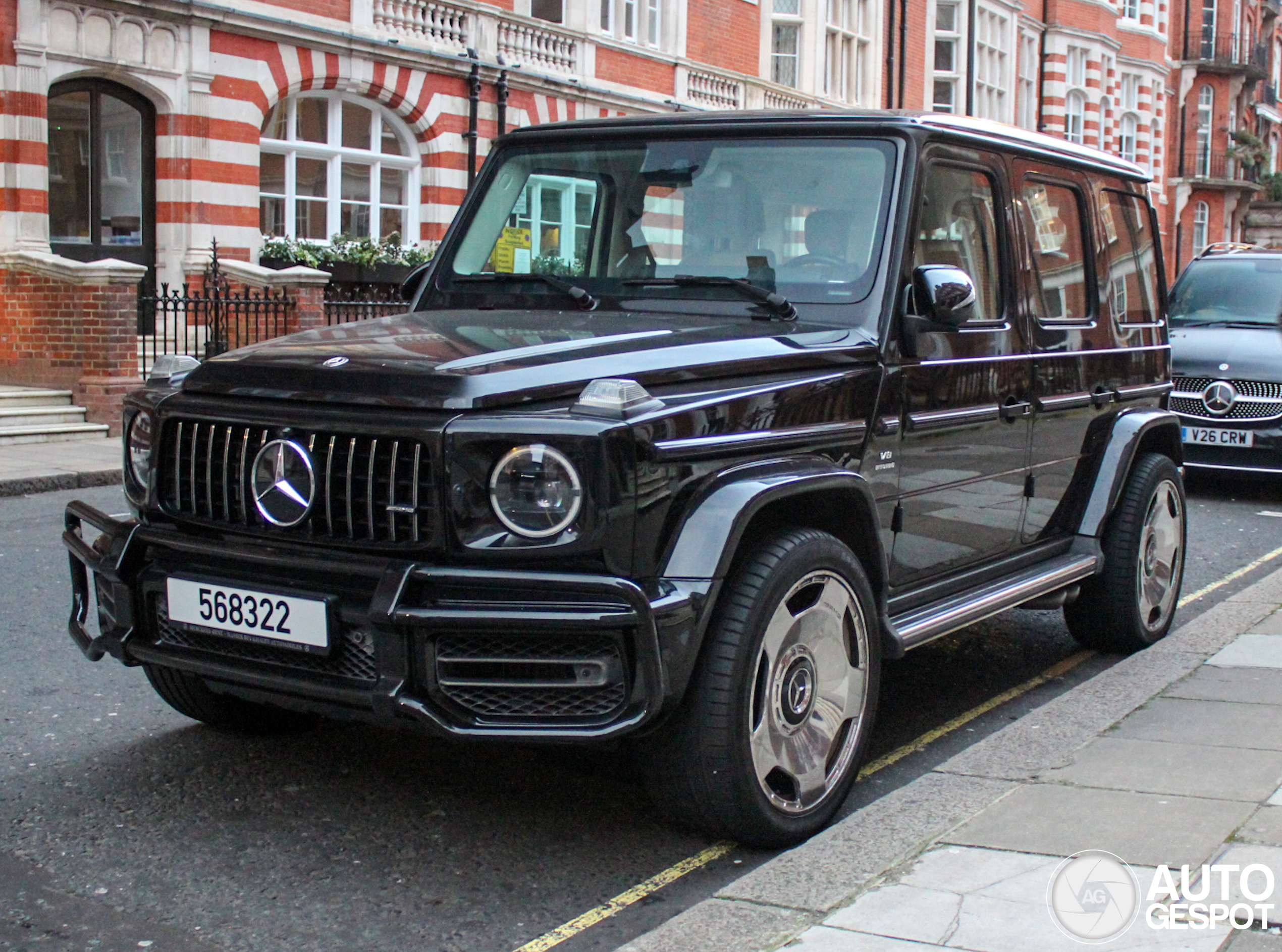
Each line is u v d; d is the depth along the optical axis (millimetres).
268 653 3688
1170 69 50750
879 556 4184
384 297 19969
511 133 5211
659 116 5020
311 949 3328
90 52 16250
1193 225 53375
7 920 3459
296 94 19172
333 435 3576
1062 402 5492
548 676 3400
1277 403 11539
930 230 4621
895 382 4359
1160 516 6250
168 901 3584
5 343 15445
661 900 3605
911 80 34250
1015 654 6324
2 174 15539
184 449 3881
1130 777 4219
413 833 4031
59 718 5117
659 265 4715
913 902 3303
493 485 3365
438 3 20578
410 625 3348
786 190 4605
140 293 17469
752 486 3613
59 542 8883
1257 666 5781
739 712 3590
